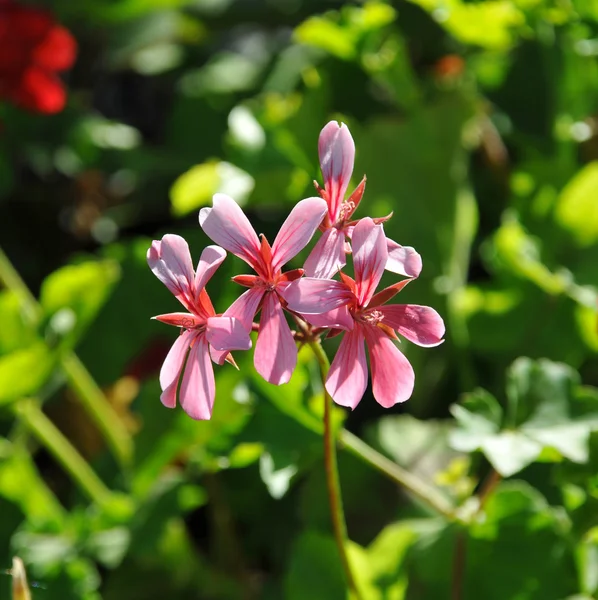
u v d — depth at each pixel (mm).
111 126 1270
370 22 908
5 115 1235
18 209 1274
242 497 910
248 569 916
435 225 893
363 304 624
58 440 866
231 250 623
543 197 914
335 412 736
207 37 1388
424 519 820
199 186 865
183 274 630
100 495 871
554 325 865
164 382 626
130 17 1357
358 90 972
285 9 1308
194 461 838
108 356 937
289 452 750
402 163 895
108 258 935
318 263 623
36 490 863
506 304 871
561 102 932
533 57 930
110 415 915
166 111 1465
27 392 833
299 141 915
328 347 839
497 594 769
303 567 788
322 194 632
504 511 754
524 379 738
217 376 792
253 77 1210
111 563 832
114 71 1462
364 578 781
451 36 1122
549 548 758
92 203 1263
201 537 986
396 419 860
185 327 629
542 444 721
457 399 895
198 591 874
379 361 625
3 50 1073
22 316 833
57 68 1113
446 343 888
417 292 877
